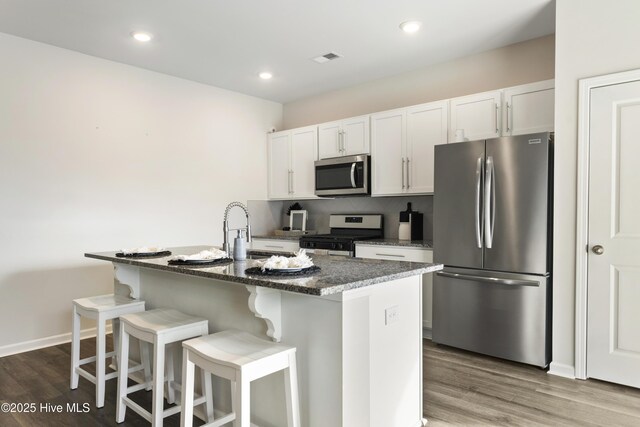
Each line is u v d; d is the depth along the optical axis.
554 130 2.94
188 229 4.47
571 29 2.74
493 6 2.90
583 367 2.73
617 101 2.59
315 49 3.64
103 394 2.40
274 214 5.43
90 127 3.75
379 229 4.45
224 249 2.65
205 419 2.20
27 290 3.40
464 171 3.23
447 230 3.34
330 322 1.73
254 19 3.06
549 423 2.19
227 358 1.64
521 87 3.27
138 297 2.83
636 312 2.56
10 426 2.18
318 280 1.65
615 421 2.21
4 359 3.19
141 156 4.10
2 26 3.16
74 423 2.22
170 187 4.32
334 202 5.00
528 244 2.93
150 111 4.17
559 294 2.82
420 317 2.21
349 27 3.21
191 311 2.44
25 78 3.38
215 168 4.73
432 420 2.22
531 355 2.93
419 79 4.18
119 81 3.95
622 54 2.56
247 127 5.08
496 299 3.07
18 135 3.34
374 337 1.87
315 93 5.01
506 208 3.02
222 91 4.81
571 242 2.77
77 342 2.64
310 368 1.81
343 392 1.69
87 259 3.74
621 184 2.59
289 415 1.75
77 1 2.78
